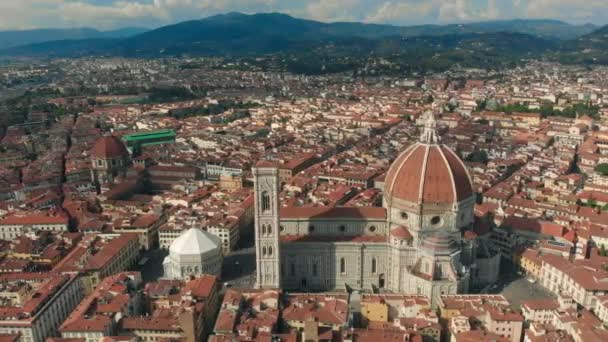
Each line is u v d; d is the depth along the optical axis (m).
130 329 174.00
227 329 168.25
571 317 178.50
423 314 181.88
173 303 192.12
